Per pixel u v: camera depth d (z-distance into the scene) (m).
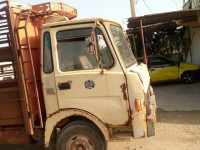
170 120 6.42
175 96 9.24
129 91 3.78
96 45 3.88
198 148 4.69
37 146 5.62
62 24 3.95
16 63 3.93
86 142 4.01
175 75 11.33
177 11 8.77
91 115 3.89
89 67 3.95
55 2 4.49
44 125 4.31
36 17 4.49
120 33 4.69
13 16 3.91
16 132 4.29
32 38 4.29
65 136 4.05
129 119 3.82
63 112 3.96
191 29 14.19
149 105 4.50
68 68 3.99
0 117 4.23
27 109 4.01
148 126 3.82
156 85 12.20
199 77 11.79
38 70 4.37
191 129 5.67
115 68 3.83
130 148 4.99
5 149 5.62
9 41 3.97
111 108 3.85
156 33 16.34
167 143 5.04
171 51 16.39
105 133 3.87
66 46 4.01
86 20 3.88
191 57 14.48
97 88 3.87
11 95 4.11
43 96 4.18
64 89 3.95
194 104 7.80
